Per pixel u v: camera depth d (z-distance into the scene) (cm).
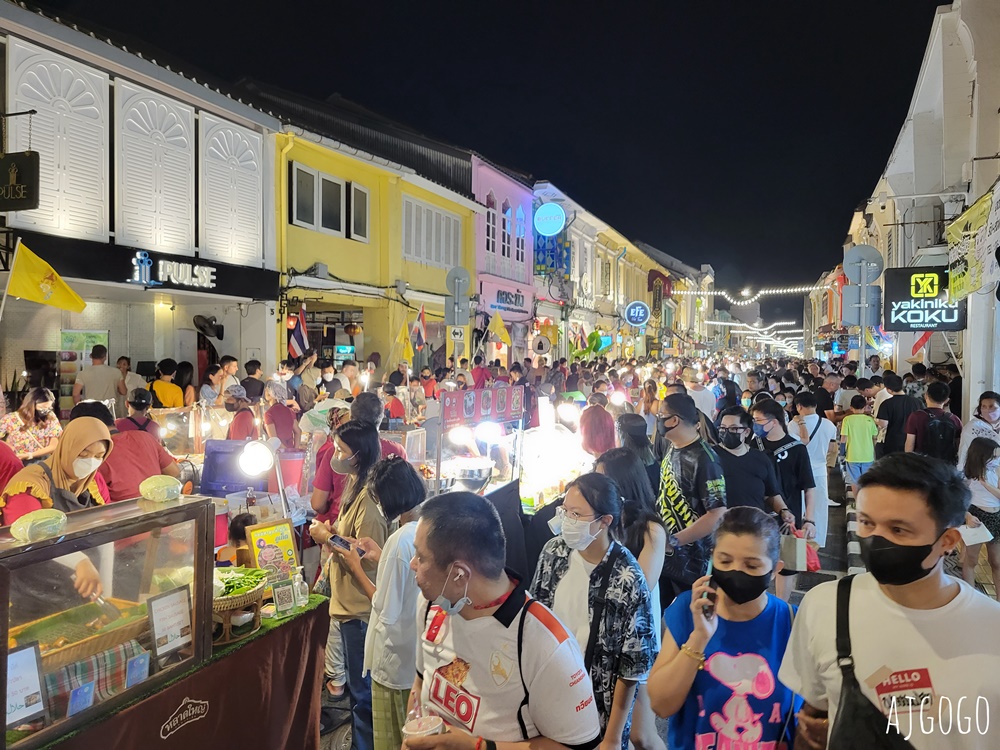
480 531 220
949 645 197
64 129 944
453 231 2045
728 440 497
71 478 410
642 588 300
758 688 248
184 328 1317
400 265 1731
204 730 307
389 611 347
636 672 290
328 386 1056
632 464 423
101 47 976
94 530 262
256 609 344
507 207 2417
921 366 1402
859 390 1166
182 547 302
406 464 396
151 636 284
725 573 246
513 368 1684
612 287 3688
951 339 1830
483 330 2150
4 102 873
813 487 591
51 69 926
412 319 1795
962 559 655
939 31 1248
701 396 1103
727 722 248
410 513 388
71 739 246
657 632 358
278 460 488
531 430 678
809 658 220
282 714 363
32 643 239
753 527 245
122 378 991
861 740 198
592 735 219
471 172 2083
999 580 628
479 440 691
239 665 329
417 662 255
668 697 247
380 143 2134
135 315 1228
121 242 1027
